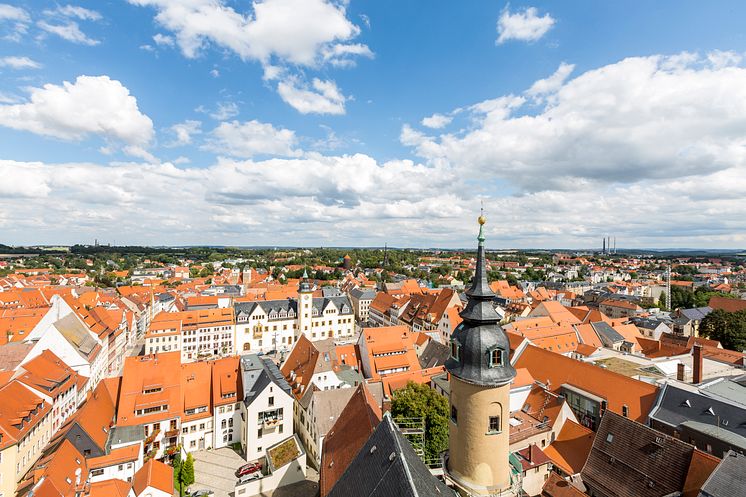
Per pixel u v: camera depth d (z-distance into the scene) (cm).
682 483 3356
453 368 2214
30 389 5600
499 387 2123
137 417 5703
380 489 1797
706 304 16512
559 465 4444
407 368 7694
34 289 13162
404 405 4931
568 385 5825
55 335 7275
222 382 6481
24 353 7044
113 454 4828
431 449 4609
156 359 6384
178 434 5888
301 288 13038
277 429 6016
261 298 14962
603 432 4181
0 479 4506
